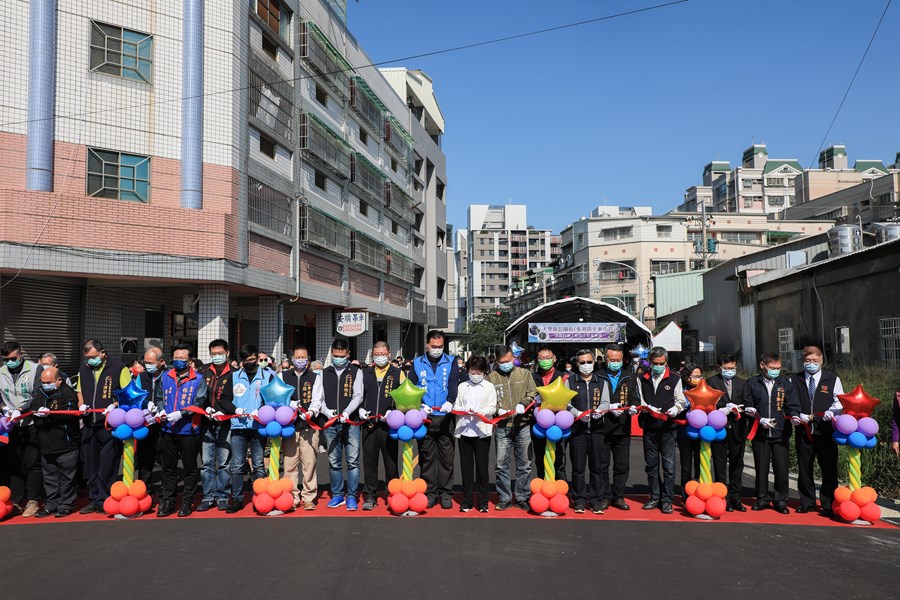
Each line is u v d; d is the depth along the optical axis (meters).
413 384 8.27
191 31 18.86
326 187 27.09
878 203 58.47
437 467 8.38
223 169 19.20
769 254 26.45
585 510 8.14
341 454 8.48
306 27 24.56
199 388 7.98
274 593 5.18
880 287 15.30
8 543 6.68
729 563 5.98
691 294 40.56
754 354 22.83
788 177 81.44
